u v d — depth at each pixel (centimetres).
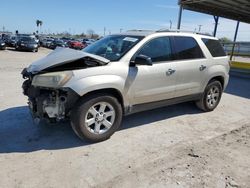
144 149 369
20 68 1123
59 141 381
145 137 411
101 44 458
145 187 278
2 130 413
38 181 281
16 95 626
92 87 345
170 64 449
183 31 500
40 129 421
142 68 405
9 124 438
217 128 473
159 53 439
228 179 299
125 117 502
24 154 339
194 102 576
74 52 373
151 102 439
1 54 1870
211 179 298
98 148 364
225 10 1614
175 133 436
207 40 542
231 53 1602
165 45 451
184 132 443
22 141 377
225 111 596
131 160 335
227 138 425
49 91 354
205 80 528
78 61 356
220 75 560
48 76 340
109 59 395
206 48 529
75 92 335
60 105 350
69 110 352
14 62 1359
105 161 329
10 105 543
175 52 465
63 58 356
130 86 393
